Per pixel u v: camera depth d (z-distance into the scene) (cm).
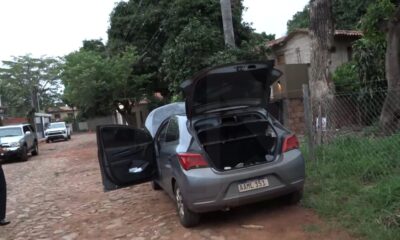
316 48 954
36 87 6381
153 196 866
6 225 784
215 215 650
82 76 2564
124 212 768
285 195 645
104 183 695
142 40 2714
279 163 596
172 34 2355
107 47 2977
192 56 1653
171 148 638
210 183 567
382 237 471
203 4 2269
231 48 1579
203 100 632
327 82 947
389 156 692
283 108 1401
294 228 555
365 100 966
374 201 564
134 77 2683
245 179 579
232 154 648
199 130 638
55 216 812
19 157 2138
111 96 2731
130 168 707
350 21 2700
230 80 616
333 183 672
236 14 2336
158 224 658
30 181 1345
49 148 3012
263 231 562
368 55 1412
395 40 1002
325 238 509
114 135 697
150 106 3128
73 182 1209
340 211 575
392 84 996
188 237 577
